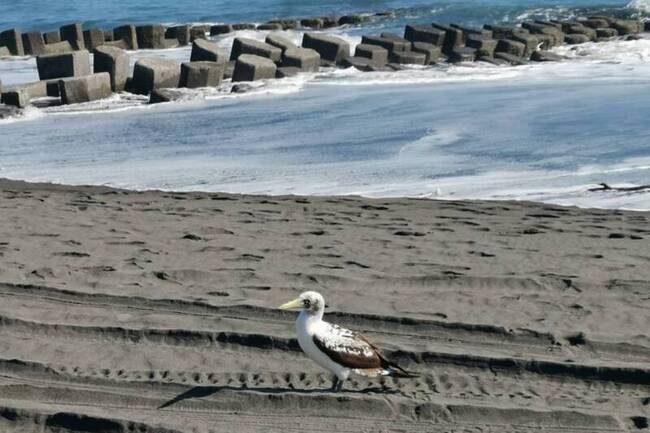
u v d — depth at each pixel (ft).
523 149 69.82
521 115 83.92
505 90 100.12
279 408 25.58
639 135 72.84
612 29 145.79
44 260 39.17
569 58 123.95
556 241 42.29
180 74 110.32
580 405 25.59
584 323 31.12
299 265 38.14
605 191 56.08
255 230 45.19
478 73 113.80
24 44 156.25
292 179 63.05
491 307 32.65
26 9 245.86
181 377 27.68
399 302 33.27
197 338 30.30
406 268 37.42
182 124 88.17
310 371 27.86
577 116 82.17
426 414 25.05
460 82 107.86
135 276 36.76
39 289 35.12
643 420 24.63
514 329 30.35
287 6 215.72
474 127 79.25
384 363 25.35
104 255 39.96
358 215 49.47
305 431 24.43
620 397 26.16
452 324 30.99
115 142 80.69
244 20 205.67
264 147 75.15
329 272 36.83
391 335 30.71
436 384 26.96
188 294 34.47
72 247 41.42
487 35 135.85
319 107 93.97
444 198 55.77
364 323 31.55
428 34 137.39
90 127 88.79
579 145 70.23
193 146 77.25
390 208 51.65
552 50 132.26
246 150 74.23
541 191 56.80
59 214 49.37
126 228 45.68
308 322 25.08
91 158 74.08
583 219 47.98
